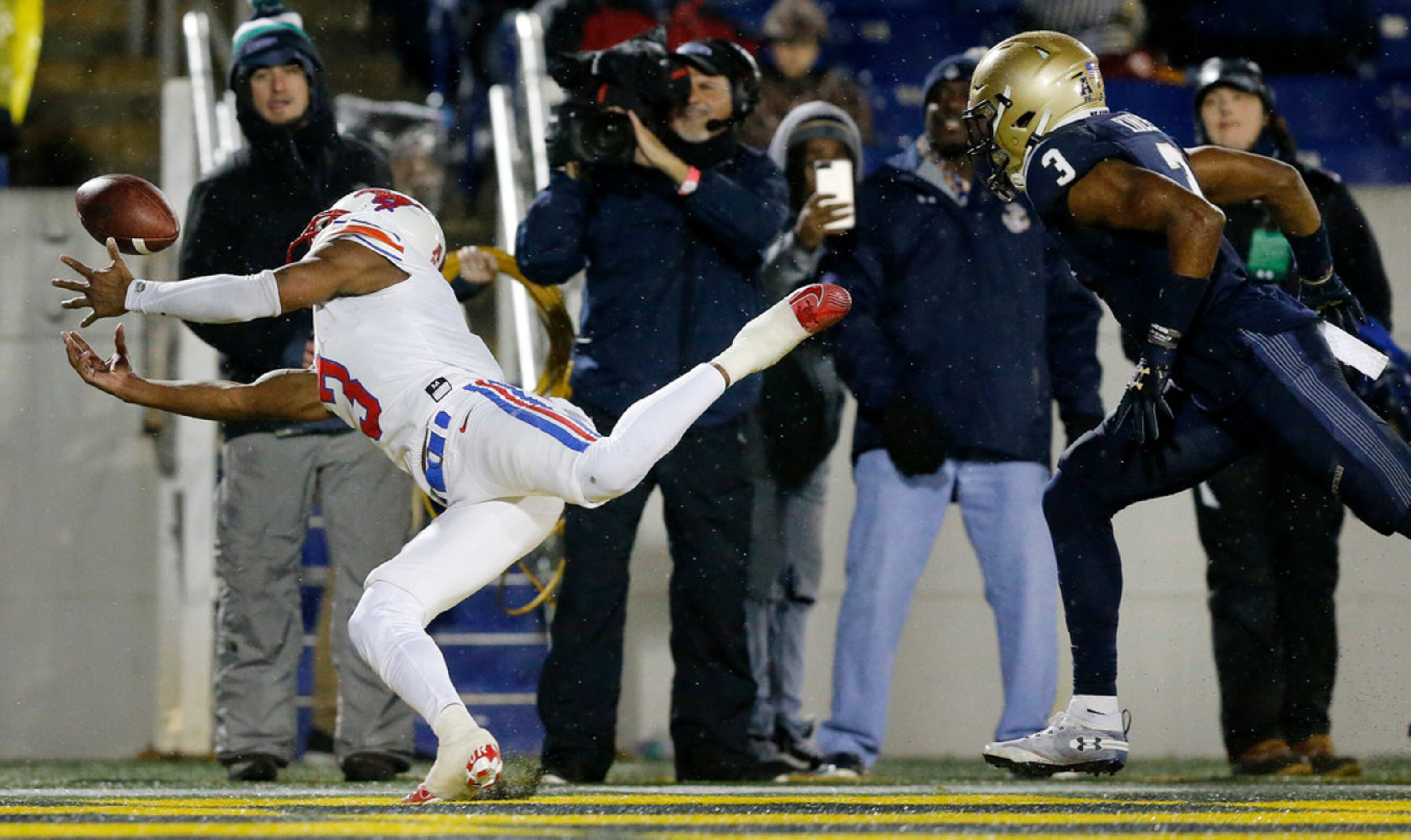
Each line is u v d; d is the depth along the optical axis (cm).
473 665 2367
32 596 2594
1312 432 1227
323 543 2453
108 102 3312
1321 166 3441
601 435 1683
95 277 1148
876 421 1864
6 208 2606
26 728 2575
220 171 1838
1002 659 1858
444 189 2911
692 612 1738
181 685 2575
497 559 1155
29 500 2600
